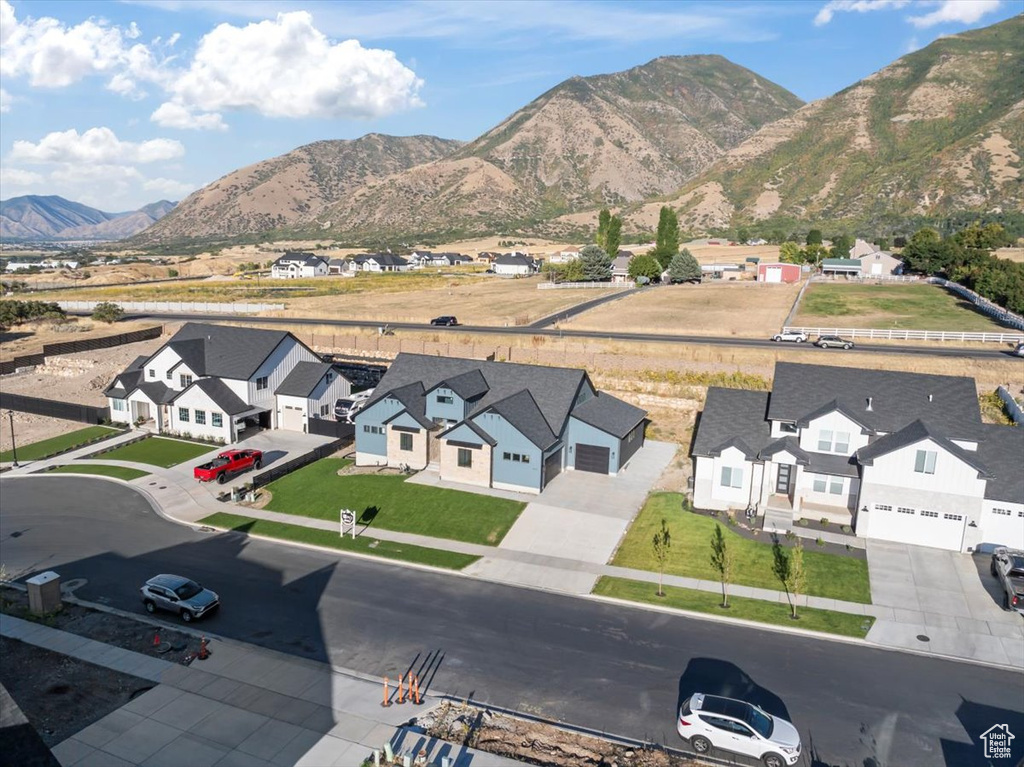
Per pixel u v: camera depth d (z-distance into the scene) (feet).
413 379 174.19
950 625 99.45
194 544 126.21
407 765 69.26
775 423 142.00
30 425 198.49
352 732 75.82
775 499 141.28
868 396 142.00
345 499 145.69
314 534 130.00
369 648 92.84
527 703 81.51
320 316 343.67
